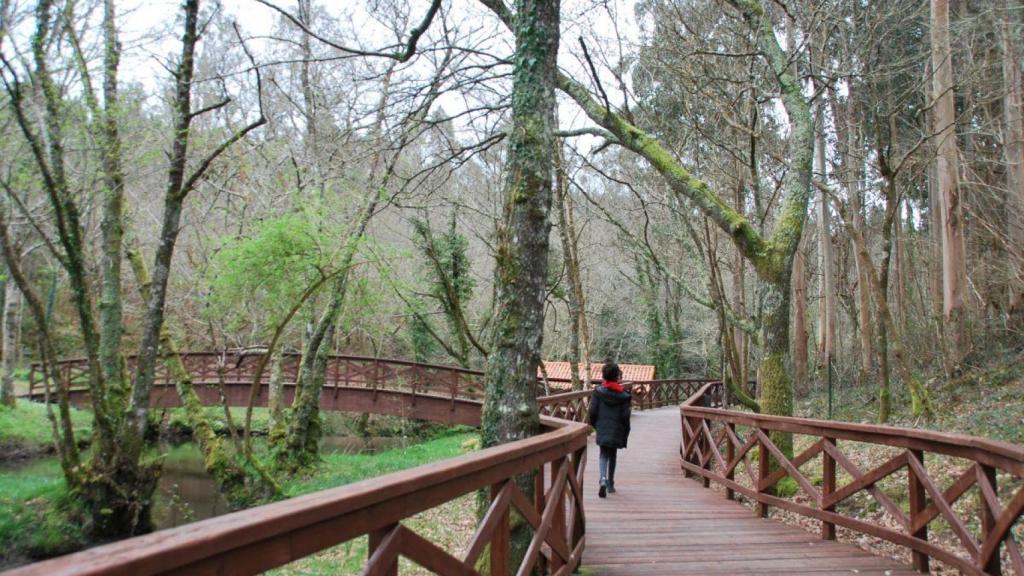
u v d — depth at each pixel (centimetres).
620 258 2864
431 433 2342
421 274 1856
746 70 1273
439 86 923
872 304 1788
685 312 3036
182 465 1557
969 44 1391
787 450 819
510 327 471
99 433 995
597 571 461
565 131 1059
